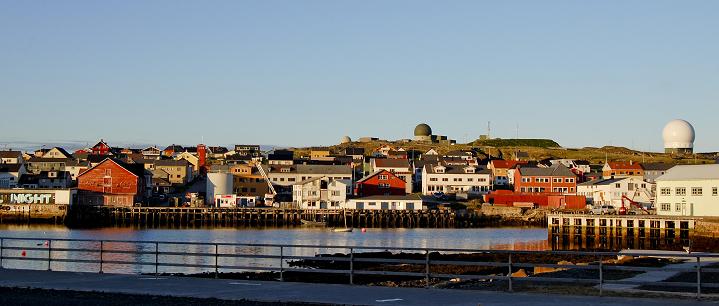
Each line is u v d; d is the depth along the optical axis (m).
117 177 164.00
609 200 173.75
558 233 118.31
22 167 187.38
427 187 195.00
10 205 151.25
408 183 195.62
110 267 69.38
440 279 57.19
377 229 146.50
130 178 164.62
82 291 31.88
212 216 155.50
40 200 156.12
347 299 29.50
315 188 167.62
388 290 32.09
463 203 177.38
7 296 30.50
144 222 154.38
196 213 155.88
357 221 157.88
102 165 163.75
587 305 27.73
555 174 188.25
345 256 79.75
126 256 79.94
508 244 111.44
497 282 45.50
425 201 173.25
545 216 160.62
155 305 28.16
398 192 178.62
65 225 145.50
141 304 28.45
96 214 153.12
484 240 118.62
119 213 153.75
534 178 188.25
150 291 31.92
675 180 116.25
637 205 160.00
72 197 158.00
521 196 175.50
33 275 38.03
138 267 69.94
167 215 155.50
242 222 155.88
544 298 29.64
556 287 36.28
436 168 196.25
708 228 102.81
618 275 48.78
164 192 196.62
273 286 33.56
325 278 59.50
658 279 46.19
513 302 28.50
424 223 157.88
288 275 60.88
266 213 157.00
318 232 133.50
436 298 29.69
